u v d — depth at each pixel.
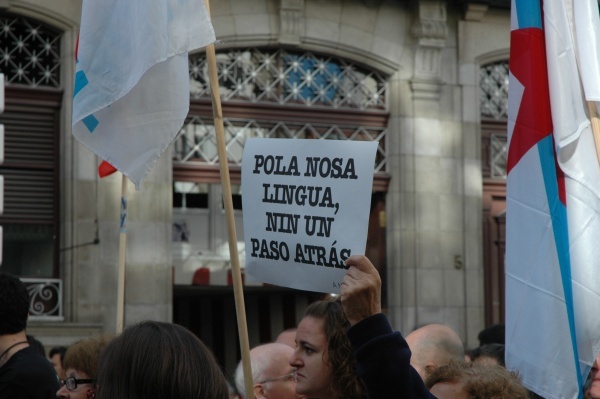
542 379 6.76
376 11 19.38
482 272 19.67
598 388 7.45
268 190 5.54
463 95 19.84
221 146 5.89
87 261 17.27
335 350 5.21
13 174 17.28
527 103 7.06
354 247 5.21
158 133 6.41
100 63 6.38
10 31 17.30
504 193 20.31
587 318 6.84
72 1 17.41
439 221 19.47
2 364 6.55
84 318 17.17
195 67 18.31
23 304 6.63
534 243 6.94
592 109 7.03
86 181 17.33
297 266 5.42
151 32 6.10
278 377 6.77
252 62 18.72
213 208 18.47
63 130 17.38
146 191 17.58
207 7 6.06
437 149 19.56
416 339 6.98
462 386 4.71
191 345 3.72
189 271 18.23
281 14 18.61
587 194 6.94
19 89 17.25
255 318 19.55
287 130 18.78
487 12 20.08
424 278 19.25
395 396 4.34
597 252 6.89
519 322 6.91
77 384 6.32
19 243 17.30
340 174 5.30
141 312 17.44
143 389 3.62
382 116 19.50
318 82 19.12
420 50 19.48
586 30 7.03
